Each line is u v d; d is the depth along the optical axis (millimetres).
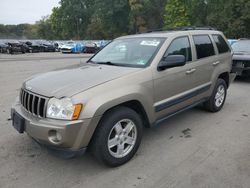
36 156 4141
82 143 3414
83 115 3354
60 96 3396
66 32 86062
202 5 50406
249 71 9266
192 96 5105
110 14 70812
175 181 3480
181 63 4258
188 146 4449
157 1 66250
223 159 4004
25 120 3645
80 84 3598
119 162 3828
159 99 4344
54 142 3381
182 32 5066
